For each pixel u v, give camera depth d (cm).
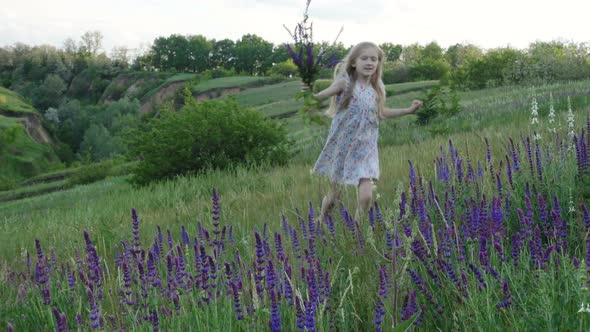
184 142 1491
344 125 578
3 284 443
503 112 1706
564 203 421
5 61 17788
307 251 366
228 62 17212
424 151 985
